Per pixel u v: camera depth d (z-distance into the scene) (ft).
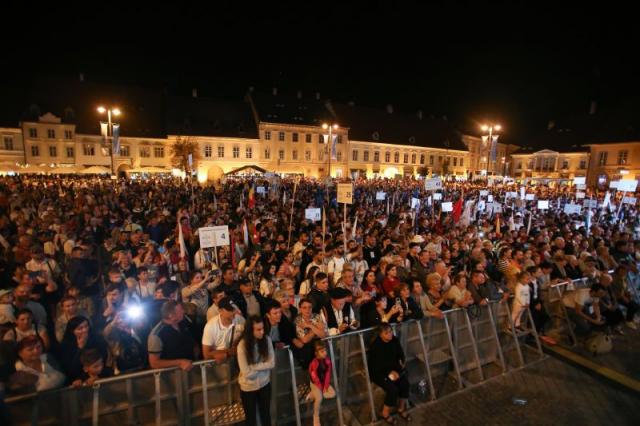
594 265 29.94
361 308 20.20
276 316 15.14
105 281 24.27
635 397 18.21
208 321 14.83
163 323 14.19
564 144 189.47
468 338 20.48
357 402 17.34
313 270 23.29
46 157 148.36
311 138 185.37
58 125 148.36
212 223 36.50
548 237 38.17
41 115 147.84
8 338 13.76
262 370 13.80
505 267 27.76
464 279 21.31
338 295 18.15
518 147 226.99
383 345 16.48
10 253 25.59
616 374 20.25
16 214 39.93
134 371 14.60
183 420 13.79
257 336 13.69
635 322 27.35
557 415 16.76
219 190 78.07
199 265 26.37
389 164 207.10
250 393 13.66
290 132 180.75
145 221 39.88
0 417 11.14
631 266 31.58
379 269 24.98
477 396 18.11
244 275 23.32
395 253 28.71
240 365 13.62
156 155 161.27
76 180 107.55
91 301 19.44
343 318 18.80
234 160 172.04
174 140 161.79
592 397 18.13
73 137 150.10
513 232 39.22
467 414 16.74
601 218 53.52
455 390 18.54
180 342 14.29
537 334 22.63
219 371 14.37
